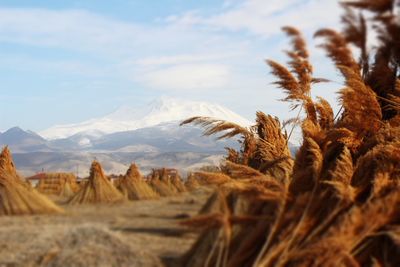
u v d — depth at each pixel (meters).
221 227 8.49
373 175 10.33
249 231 8.66
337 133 11.93
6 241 9.14
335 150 11.66
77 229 8.92
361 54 13.83
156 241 9.95
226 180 10.94
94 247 8.33
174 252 9.12
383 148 11.02
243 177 12.14
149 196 24.83
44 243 8.74
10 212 15.52
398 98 13.70
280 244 8.22
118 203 20.80
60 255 8.21
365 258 8.55
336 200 9.10
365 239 8.73
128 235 10.51
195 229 8.81
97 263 8.02
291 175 11.48
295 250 8.31
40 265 8.09
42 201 16.30
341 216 8.70
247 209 9.22
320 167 10.38
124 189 24.78
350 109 13.25
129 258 8.18
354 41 13.38
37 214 15.51
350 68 13.45
